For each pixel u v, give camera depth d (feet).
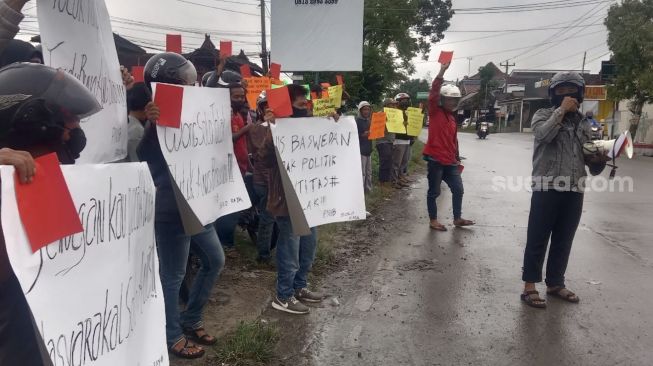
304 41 22.48
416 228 25.77
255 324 13.38
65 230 4.97
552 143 15.40
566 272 18.89
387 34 93.30
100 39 8.32
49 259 4.91
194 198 10.86
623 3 88.69
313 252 15.87
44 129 5.33
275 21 22.45
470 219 27.94
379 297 16.43
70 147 5.92
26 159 4.52
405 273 18.81
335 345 13.15
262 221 18.04
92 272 5.71
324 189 15.25
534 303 15.62
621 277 18.34
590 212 29.48
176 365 11.54
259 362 12.01
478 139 115.85
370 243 22.93
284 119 14.35
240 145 19.06
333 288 17.25
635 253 21.31
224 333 13.20
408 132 35.86
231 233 18.93
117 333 6.31
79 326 5.44
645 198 34.06
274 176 14.47
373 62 77.97
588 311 15.37
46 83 5.44
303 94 15.49
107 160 8.64
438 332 13.93
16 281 5.11
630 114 101.50
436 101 24.14
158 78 10.87
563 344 13.26
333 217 15.39
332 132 15.28
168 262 11.16
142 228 7.16
